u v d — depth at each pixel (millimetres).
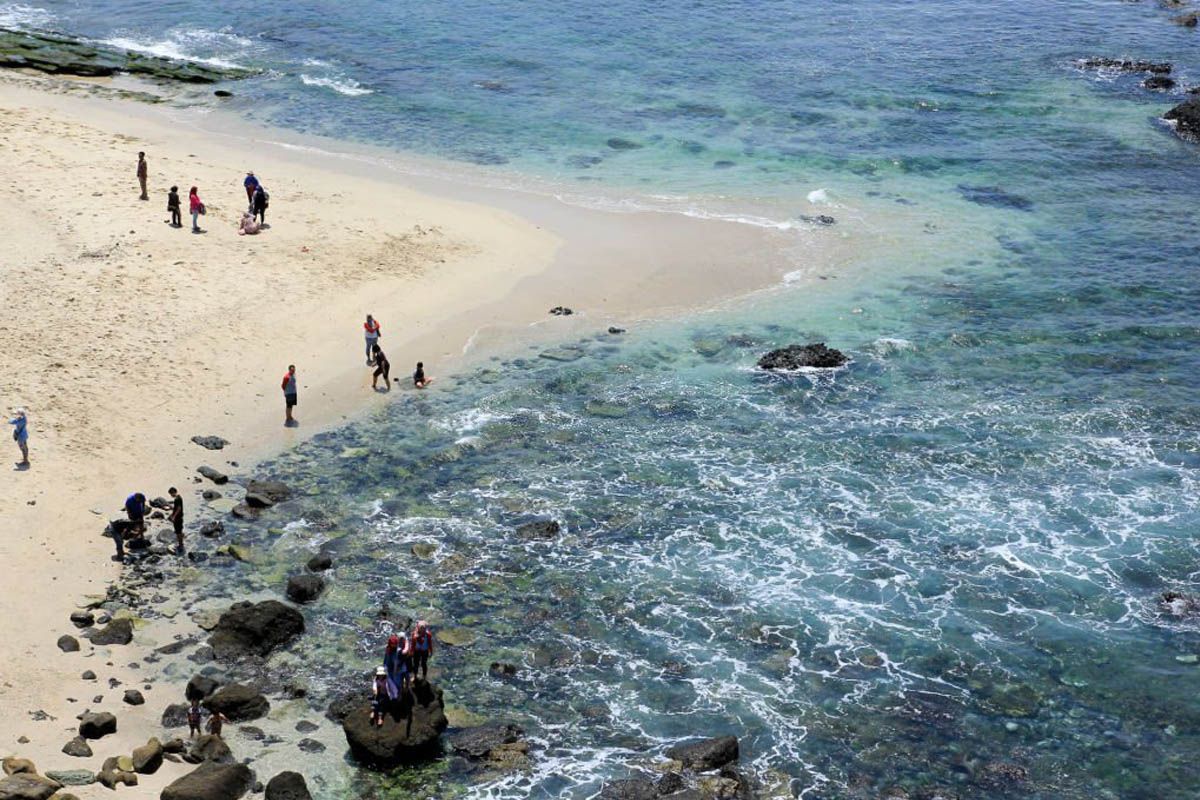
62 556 33344
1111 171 65125
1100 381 44625
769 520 36875
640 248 55219
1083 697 30234
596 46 86062
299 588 32719
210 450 38906
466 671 30844
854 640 32094
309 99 74750
